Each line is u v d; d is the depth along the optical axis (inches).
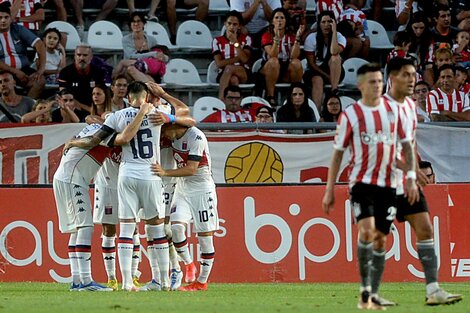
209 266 1263.5
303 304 966.4
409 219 952.9
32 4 2108.8
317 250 1492.4
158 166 1205.7
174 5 2199.8
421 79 2038.6
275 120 1882.4
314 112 1900.8
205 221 1254.3
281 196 1497.3
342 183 1504.7
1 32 1967.3
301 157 1571.1
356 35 2138.3
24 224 1493.6
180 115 1244.5
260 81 2015.3
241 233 1493.6
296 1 2084.2
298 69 2012.8
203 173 1252.5
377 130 869.2
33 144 1561.3
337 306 935.7
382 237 901.2
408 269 1483.8
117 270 1470.2
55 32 1996.8
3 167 1553.9
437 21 2134.6
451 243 1497.3
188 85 2062.0
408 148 888.3
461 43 2105.1
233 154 1562.5
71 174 1237.1
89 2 2204.7
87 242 1245.7
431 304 948.0
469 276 1496.1
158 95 1244.5
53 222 1491.1
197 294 1157.7
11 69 1940.2
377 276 904.9
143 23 2050.9
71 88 1877.5
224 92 1940.2
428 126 1581.0
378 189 876.6
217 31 2247.8
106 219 1257.4
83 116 1822.1
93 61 1911.9
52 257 1491.1
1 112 1847.9
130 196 1201.4
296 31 2038.6
